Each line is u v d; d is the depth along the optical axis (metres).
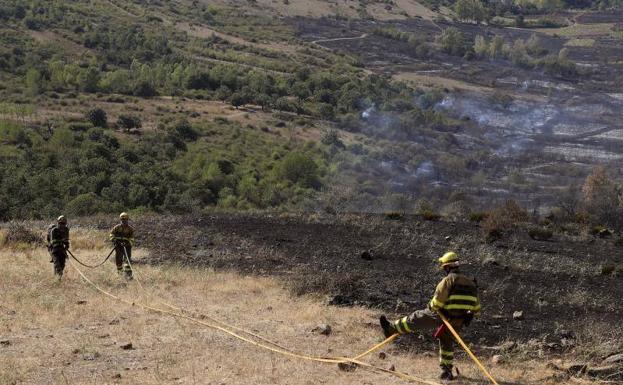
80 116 100.06
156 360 8.68
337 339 10.20
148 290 13.62
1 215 47.78
